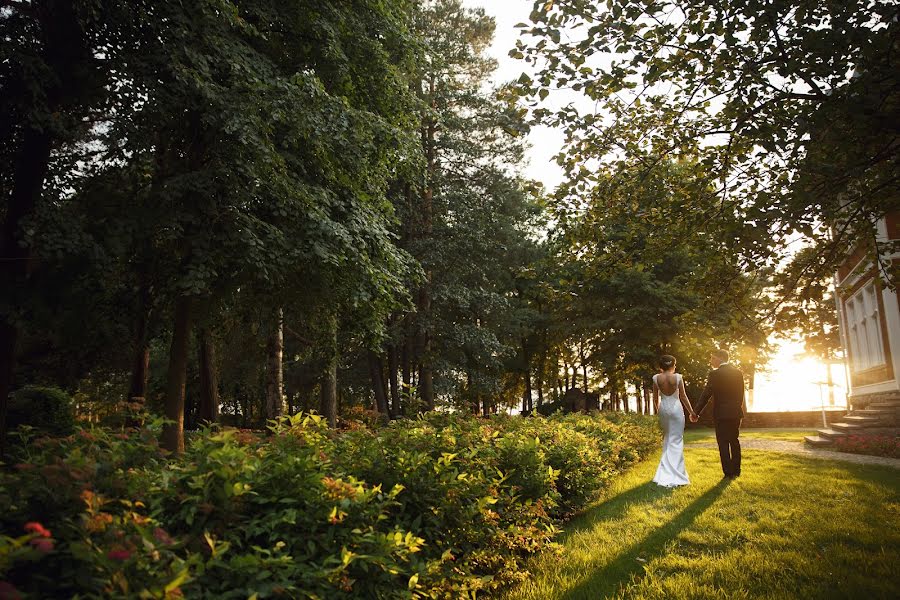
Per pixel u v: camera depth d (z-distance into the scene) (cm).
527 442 576
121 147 1028
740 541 528
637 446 1238
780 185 610
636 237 683
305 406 3127
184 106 1045
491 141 2477
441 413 645
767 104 512
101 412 398
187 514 257
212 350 1994
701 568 451
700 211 648
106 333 1278
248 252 1014
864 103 452
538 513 506
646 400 3988
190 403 3453
